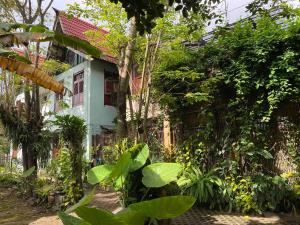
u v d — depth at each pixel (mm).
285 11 7004
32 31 5418
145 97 9633
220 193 7266
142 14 3949
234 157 7898
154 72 9273
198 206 7465
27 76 5062
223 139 8312
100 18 8148
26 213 7941
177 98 9617
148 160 4629
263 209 6980
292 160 7324
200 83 8844
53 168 8992
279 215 6730
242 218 6566
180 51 8961
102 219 2199
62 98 17672
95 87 15852
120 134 8367
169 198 2205
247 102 8023
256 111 7793
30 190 10008
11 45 5250
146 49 8844
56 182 8609
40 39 5238
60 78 18016
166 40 8938
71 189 7750
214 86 8578
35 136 10781
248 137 7699
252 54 7789
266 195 6961
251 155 7520
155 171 4152
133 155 4551
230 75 8148
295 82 7355
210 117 8750
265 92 7773
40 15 10641
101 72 16234
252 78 7820
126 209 2469
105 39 9320
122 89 8539
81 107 16000
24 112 10961
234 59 8211
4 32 5305
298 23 7246
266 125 7777
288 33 7328
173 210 2256
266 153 7391
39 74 5094
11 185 12578
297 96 7297
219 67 8555
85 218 2236
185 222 6348
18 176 12188
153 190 4668
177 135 10000
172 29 8117
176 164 4258
